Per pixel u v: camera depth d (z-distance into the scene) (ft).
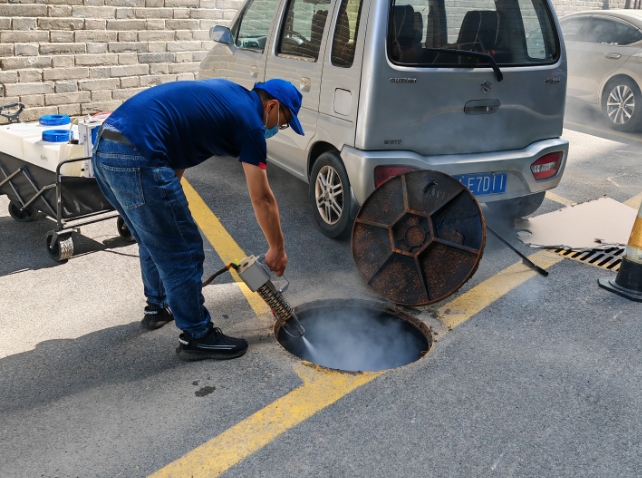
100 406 9.41
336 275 13.98
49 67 22.40
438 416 9.32
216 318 12.00
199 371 10.34
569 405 9.61
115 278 13.55
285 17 16.61
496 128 14.33
